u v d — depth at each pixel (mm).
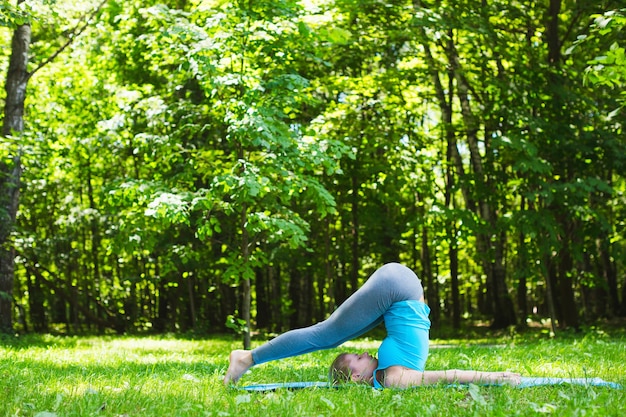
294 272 28922
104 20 22625
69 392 5453
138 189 12477
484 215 23328
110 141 22641
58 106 26297
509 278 32656
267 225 12375
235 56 12602
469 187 20109
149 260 26141
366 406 4758
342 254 25562
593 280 21344
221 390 5602
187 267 22469
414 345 5723
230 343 19188
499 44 18781
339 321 5789
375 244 27359
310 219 22234
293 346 5859
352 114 21094
